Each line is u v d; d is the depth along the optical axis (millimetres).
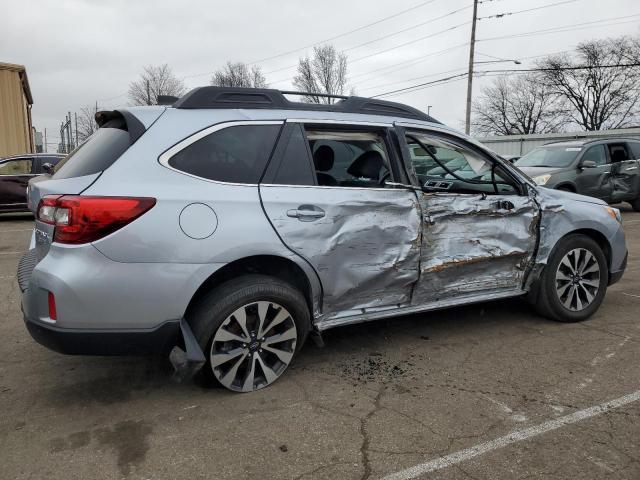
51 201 2895
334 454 2641
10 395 3273
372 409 3090
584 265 4543
